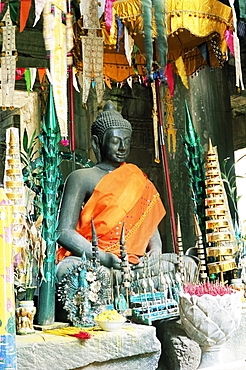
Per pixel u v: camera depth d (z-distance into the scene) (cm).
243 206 1472
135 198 741
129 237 726
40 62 1284
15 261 562
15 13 680
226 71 1195
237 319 555
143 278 661
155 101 1009
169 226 1335
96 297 587
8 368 367
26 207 600
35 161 633
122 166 761
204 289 579
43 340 512
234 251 746
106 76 988
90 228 722
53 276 610
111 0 735
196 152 811
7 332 371
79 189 732
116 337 545
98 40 733
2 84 675
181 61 974
